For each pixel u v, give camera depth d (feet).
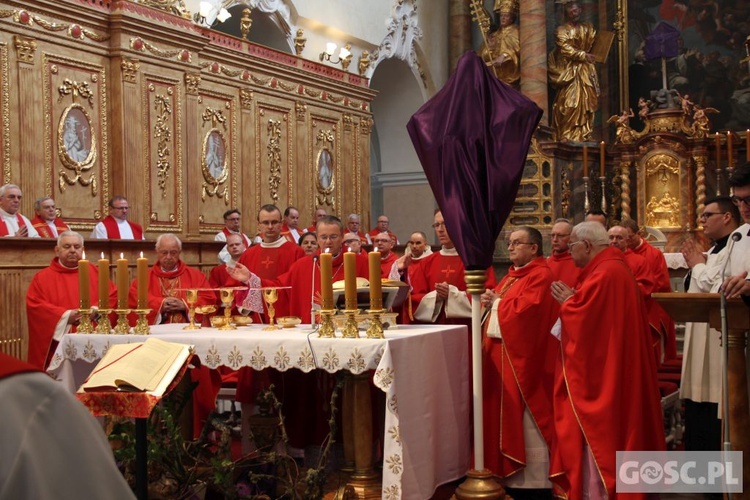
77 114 32.53
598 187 54.95
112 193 34.12
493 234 15.42
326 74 48.60
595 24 59.57
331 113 49.34
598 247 15.80
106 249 26.32
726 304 12.07
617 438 14.69
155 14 35.35
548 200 53.62
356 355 13.65
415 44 60.34
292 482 14.33
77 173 32.42
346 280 14.23
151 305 19.51
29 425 3.29
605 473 14.64
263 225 24.20
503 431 16.66
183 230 37.29
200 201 38.68
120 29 33.71
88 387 10.87
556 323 15.85
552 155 53.62
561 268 21.50
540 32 55.77
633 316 15.08
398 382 13.85
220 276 24.68
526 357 16.66
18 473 3.18
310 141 47.24
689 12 57.77
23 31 30.14
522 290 16.98
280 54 44.47
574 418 15.08
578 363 15.02
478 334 15.46
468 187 15.29
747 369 12.92
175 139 36.86
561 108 56.34
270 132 43.88
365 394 15.61
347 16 52.31
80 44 32.55
